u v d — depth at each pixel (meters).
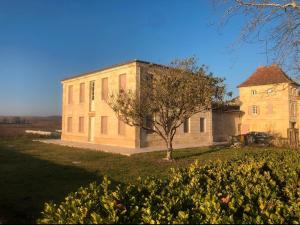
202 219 4.20
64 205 4.55
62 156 19.39
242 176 6.73
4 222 6.42
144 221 4.06
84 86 31.61
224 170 7.03
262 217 4.40
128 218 4.19
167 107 16.55
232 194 5.16
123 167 15.07
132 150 22.55
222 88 16.73
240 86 41.91
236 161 8.56
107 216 4.18
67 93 34.47
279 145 27.16
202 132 30.97
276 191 5.80
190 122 29.66
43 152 21.64
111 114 27.17
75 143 29.12
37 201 8.66
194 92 15.98
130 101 17.34
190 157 18.91
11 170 13.95
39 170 13.97
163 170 14.30
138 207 4.50
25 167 14.84
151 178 6.14
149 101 17.00
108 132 27.56
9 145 26.91
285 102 37.84
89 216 4.21
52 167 14.87
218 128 36.88
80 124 32.06
